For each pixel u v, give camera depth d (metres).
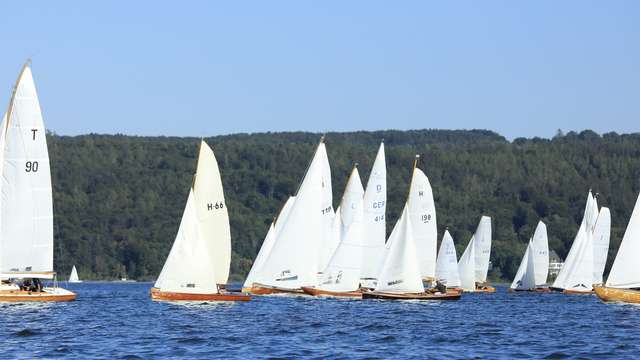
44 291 88.94
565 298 134.62
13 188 84.44
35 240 85.25
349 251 101.81
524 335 67.50
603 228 151.38
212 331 66.38
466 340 63.66
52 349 56.25
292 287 98.81
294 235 98.50
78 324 70.44
